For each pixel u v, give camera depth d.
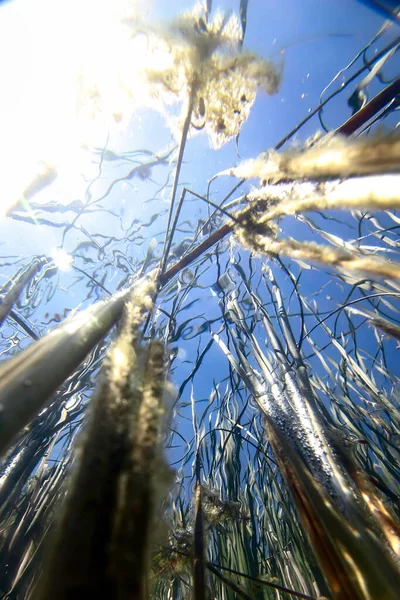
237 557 2.37
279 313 2.22
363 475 1.15
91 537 0.44
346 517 0.74
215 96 1.37
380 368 2.76
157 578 1.65
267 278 2.55
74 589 0.39
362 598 0.52
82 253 3.81
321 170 0.75
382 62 1.43
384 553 0.58
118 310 0.96
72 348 0.66
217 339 2.24
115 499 0.48
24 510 1.85
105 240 4.21
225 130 1.46
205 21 1.30
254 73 1.34
